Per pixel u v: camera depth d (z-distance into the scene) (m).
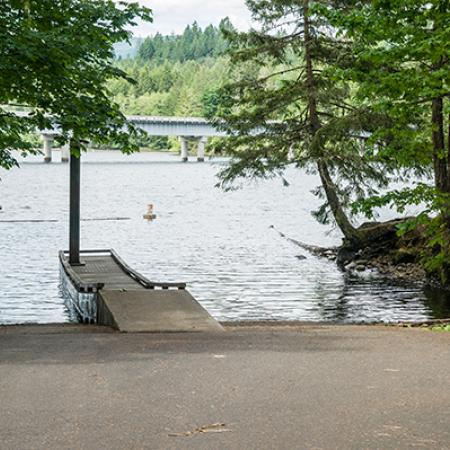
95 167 129.88
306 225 48.34
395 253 29.59
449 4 15.78
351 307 21.48
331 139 27.95
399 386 6.79
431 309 21.20
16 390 6.67
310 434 5.32
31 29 14.39
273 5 29.44
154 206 61.91
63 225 45.75
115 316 13.21
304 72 30.81
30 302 21.56
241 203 67.50
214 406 6.09
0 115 17.53
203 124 114.81
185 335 11.05
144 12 16.03
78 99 15.56
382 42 18.89
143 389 6.71
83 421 5.66
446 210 19.00
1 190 75.88
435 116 23.17
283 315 20.08
